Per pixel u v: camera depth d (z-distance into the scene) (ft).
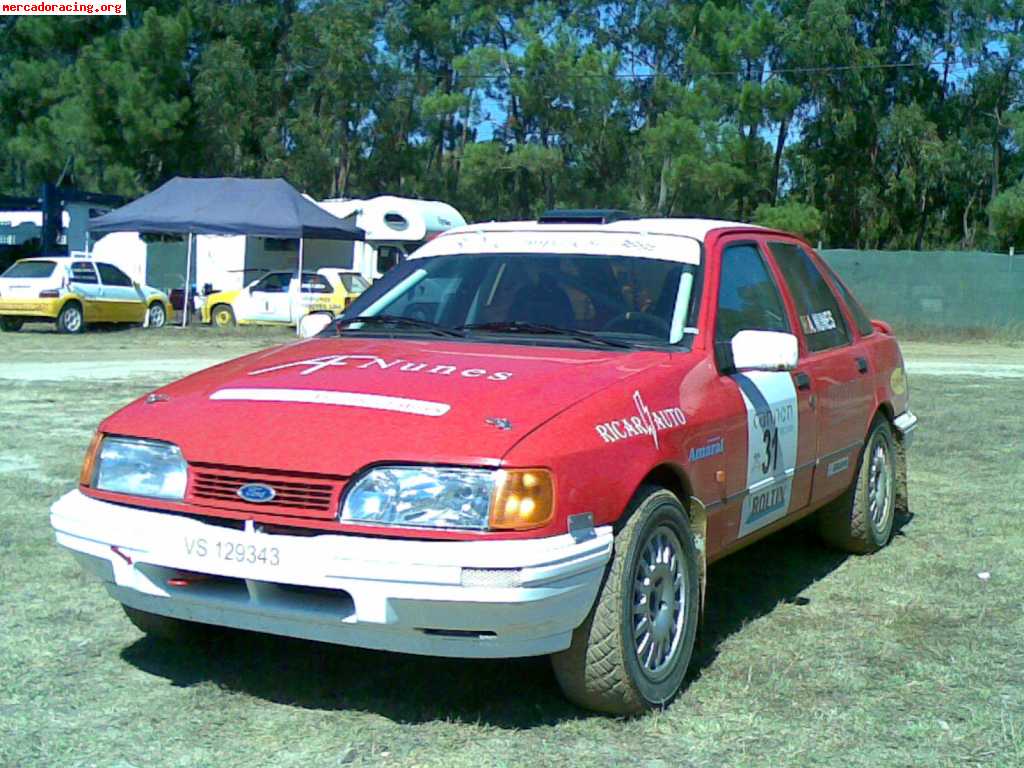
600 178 162.91
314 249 98.12
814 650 16.26
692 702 14.29
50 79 156.56
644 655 13.73
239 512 12.76
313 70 180.45
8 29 169.58
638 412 14.01
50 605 17.66
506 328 16.53
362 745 12.91
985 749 13.00
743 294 17.75
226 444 13.10
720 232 18.04
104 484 13.85
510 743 12.99
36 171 155.74
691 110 134.31
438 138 187.73
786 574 20.34
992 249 146.61
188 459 13.19
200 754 12.66
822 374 19.03
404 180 184.03
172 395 14.71
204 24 172.76
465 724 13.48
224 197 82.79
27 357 58.54
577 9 170.30
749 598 18.86
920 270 93.40
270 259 99.09
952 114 160.66
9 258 129.39
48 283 75.51
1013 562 21.06
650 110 157.48
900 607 18.31
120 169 146.00
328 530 12.41
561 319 16.71
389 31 180.86
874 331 23.13
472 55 151.02
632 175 158.92
